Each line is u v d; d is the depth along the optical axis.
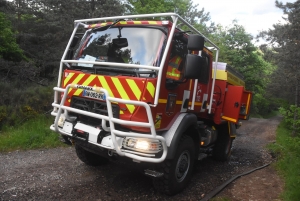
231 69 7.13
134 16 4.26
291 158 6.98
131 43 4.32
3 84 9.95
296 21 17.30
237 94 6.49
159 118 4.07
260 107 39.34
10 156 6.05
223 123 6.93
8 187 4.34
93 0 15.66
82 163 5.79
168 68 4.18
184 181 4.65
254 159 7.94
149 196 4.44
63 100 4.36
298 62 17.81
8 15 16.06
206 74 5.67
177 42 4.36
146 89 3.78
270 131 16.70
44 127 8.11
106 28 4.68
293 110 7.20
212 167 6.61
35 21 16.92
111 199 4.21
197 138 5.05
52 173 5.10
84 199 4.12
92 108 4.22
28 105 9.45
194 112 5.35
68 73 4.61
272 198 4.71
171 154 4.07
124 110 3.88
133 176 5.20
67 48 4.85
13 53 13.49
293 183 4.98
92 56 4.64
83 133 4.18
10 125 8.57
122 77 3.92
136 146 3.83
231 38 30.30
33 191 4.27
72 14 15.54
